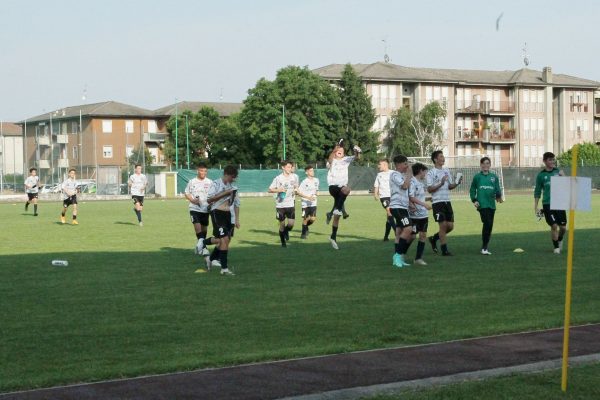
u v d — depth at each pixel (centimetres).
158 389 825
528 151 12556
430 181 2173
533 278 1703
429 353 979
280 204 2520
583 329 1127
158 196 8262
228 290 1560
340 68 12244
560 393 786
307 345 1038
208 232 3127
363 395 789
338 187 2414
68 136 13300
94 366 930
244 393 807
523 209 4881
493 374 862
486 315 1248
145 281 1702
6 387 838
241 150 11119
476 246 2467
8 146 16025
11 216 4584
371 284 1631
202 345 1046
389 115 11919
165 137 12738
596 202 5756
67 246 2573
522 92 12494
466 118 12375
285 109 10262
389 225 2686
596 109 13212
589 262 2000
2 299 1458
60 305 1388
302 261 2078
